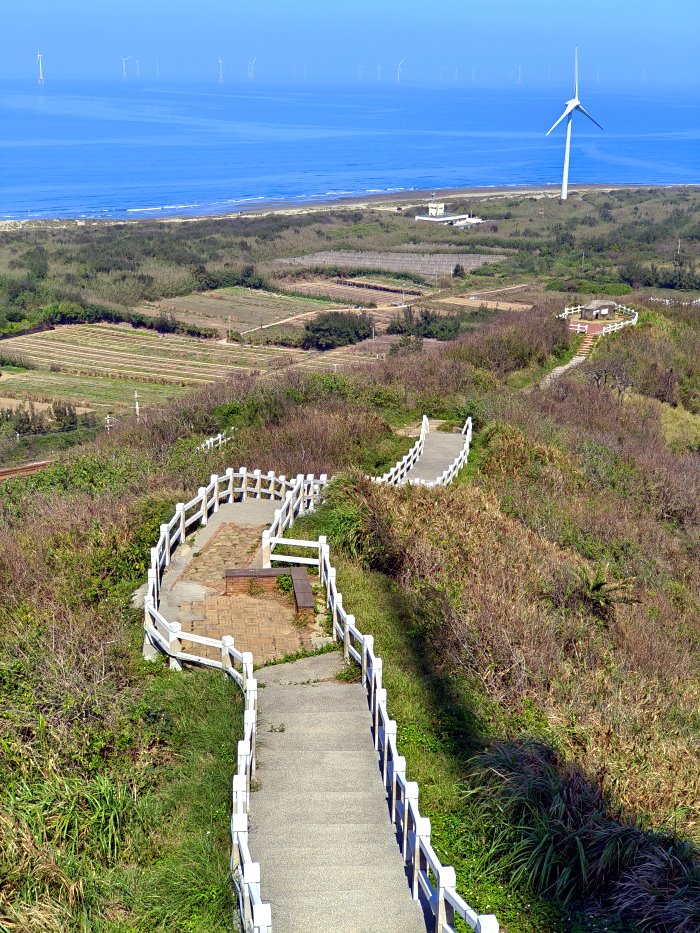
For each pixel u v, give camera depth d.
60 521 22.02
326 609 17.28
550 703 14.35
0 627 16.70
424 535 20.45
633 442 39.53
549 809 11.16
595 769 12.25
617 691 15.13
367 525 20.81
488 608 17.02
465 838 11.14
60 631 15.60
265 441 31.25
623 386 50.47
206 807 11.47
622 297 79.31
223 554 20.03
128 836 11.10
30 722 12.77
